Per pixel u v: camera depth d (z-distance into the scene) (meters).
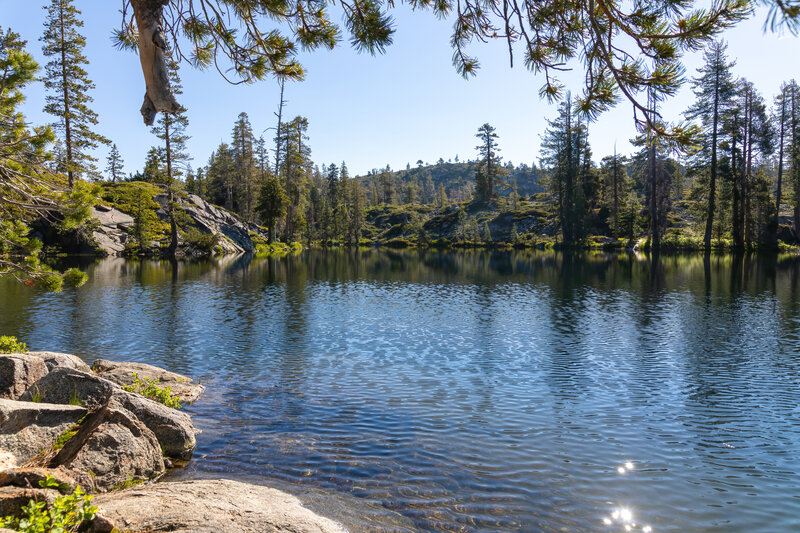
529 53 5.39
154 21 4.36
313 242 112.75
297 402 10.72
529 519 6.14
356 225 118.31
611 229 83.00
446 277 39.19
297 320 20.67
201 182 115.56
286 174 86.19
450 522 6.02
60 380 8.45
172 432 8.08
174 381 11.66
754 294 27.23
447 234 110.19
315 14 5.72
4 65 8.40
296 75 6.12
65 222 8.48
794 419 9.73
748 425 9.41
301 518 5.71
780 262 47.53
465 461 7.81
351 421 9.59
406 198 169.62
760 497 6.73
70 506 4.77
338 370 13.36
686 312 22.23
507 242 96.25
